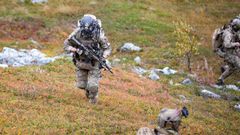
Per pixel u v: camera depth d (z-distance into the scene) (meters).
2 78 62.25
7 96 52.94
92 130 44.81
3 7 141.50
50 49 113.44
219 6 167.00
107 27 132.38
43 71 73.31
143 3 159.00
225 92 83.00
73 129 44.47
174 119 31.69
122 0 159.12
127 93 68.31
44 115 47.81
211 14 157.62
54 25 132.50
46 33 125.75
